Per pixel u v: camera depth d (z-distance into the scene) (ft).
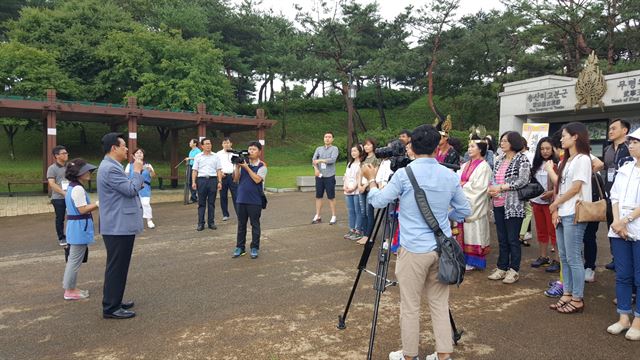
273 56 105.19
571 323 12.91
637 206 11.57
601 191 14.76
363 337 12.05
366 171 11.32
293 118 124.88
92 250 22.52
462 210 10.05
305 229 27.07
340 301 14.87
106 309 13.48
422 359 10.87
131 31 88.02
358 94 131.64
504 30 83.20
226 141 30.99
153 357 11.00
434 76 94.89
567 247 13.58
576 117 47.09
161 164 85.97
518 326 12.72
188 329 12.68
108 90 83.30
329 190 28.40
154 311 14.08
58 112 47.42
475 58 85.56
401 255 9.71
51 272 18.85
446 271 9.07
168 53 83.41
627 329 12.26
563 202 13.62
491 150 21.63
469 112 97.30
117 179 13.12
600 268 18.56
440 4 88.17
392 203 10.57
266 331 12.49
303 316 13.57
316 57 91.71
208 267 19.12
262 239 24.49
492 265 19.19
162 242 24.00
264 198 20.92
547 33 72.84
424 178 9.47
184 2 106.42
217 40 105.40
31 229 29.35
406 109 131.85
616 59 78.38
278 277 17.63
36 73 73.56
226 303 14.76
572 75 74.13
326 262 19.81
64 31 84.74
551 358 10.81
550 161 15.69
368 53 101.09
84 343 11.84
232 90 96.94
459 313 13.71
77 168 15.07
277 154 102.12
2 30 98.43
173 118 52.54
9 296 15.72
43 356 11.14
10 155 81.92
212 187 27.43
